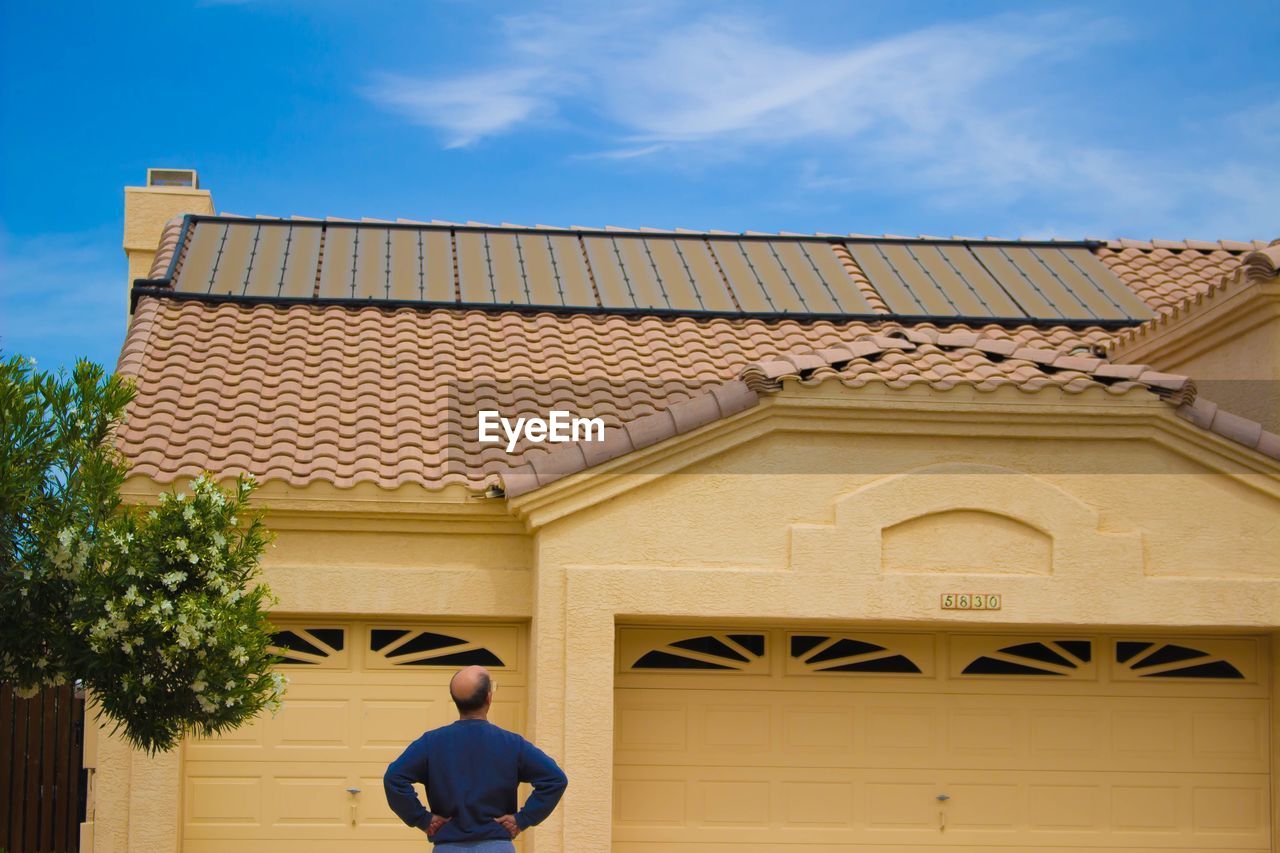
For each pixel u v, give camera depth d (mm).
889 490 11242
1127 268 17297
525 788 11344
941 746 11938
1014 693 12039
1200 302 12953
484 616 11656
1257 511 11523
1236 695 12219
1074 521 11352
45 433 8898
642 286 15867
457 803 7371
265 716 11531
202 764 11430
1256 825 12117
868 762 11852
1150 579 11359
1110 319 15656
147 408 12445
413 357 13773
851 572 11156
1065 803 11984
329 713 11609
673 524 11109
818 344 14656
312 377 13289
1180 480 11500
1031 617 11250
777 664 11852
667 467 11086
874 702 11922
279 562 11477
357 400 12844
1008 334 15156
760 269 16609
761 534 11156
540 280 15812
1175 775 12094
